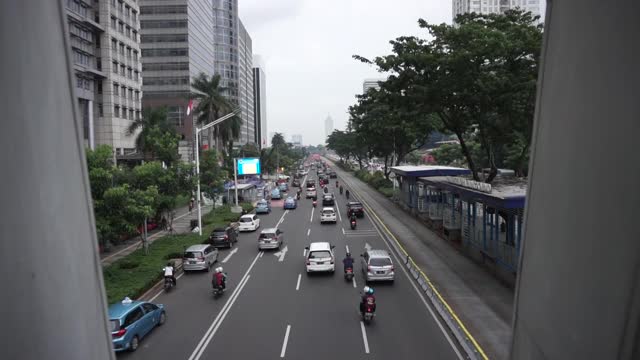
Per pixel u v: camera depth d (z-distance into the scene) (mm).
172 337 15352
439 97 26641
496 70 25703
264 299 19484
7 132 4484
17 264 4512
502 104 25766
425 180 36500
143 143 40906
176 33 96625
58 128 5137
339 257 27484
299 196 63250
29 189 4691
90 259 5609
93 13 53438
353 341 14430
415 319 16422
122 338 13836
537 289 5707
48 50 5027
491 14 28141
